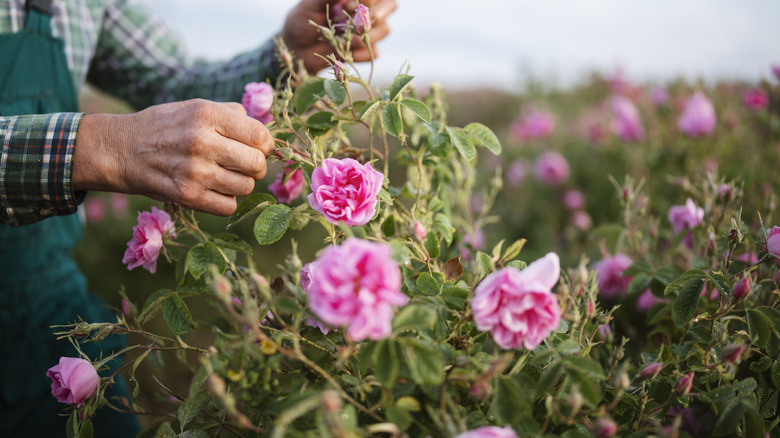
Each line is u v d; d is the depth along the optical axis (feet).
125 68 5.28
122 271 10.34
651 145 8.86
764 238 2.98
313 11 3.86
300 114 3.29
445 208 3.92
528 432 2.12
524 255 7.88
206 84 4.95
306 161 2.83
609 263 5.04
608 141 9.81
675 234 4.50
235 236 3.08
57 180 2.83
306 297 2.23
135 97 5.48
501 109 18.95
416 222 2.80
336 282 1.78
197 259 2.78
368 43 3.07
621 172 9.16
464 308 2.49
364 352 2.05
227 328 3.48
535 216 9.87
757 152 7.20
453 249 4.05
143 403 6.27
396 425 2.03
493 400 2.11
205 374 2.26
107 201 11.69
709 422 2.46
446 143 3.10
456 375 2.11
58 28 4.43
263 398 2.23
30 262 4.18
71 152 2.79
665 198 7.43
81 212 5.13
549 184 9.89
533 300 2.00
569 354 2.43
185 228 3.12
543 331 2.03
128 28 5.16
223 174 2.68
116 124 2.81
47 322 4.27
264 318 2.59
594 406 2.13
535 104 15.71
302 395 2.09
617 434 2.51
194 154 2.64
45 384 4.19
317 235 11.21
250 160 2.66
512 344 2.04
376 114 3.22
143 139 2.74
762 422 2.26
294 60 4.09
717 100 8.95
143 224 3.05
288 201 3.43
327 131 3.27
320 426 1.85
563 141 12.53
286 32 4.02
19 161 2.81
